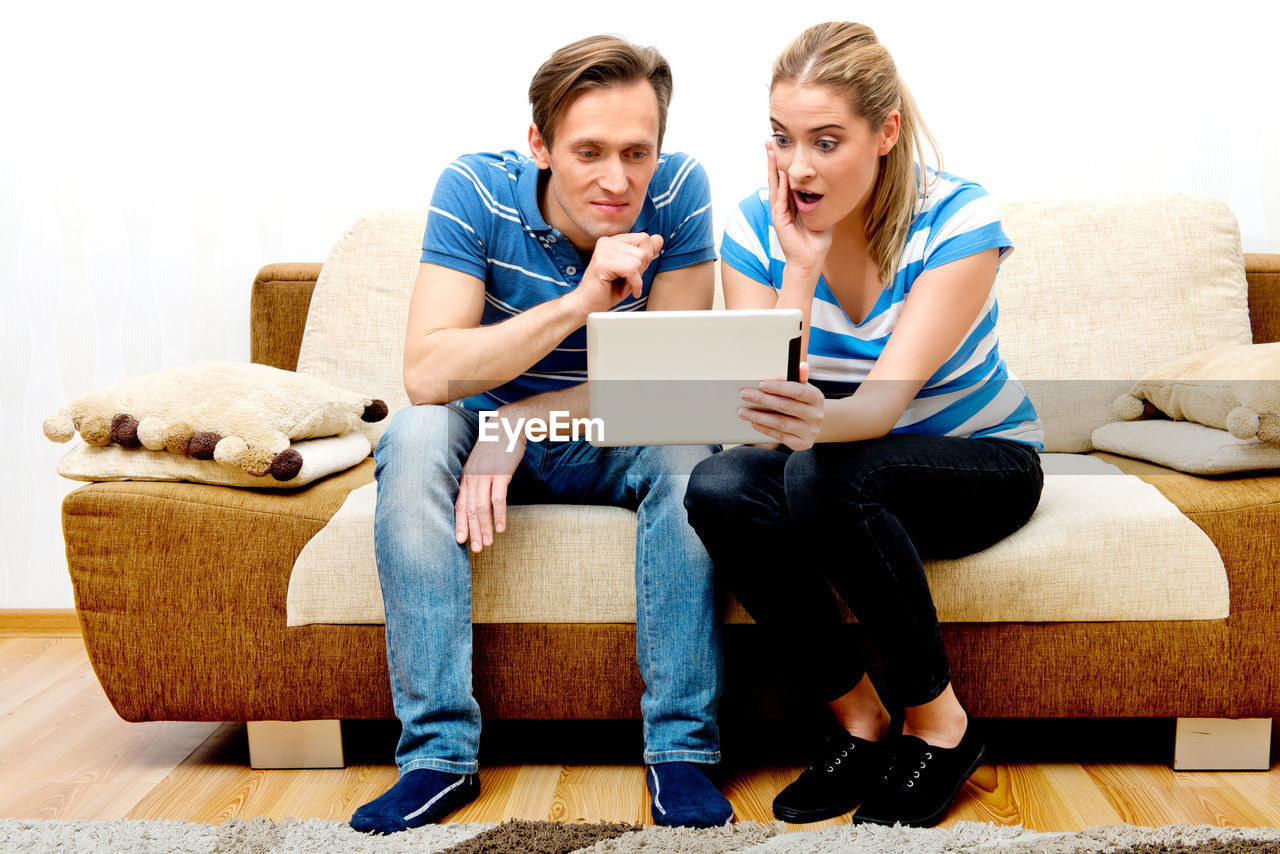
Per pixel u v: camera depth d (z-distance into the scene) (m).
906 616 1.12
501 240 1.33
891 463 1.12
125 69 1.90
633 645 1.29
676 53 1.89
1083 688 1.27
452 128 1.91
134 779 1.33
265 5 1.89
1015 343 1.72
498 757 1.39
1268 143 1.85
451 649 1.20
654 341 1.09
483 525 1.24
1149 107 1.86
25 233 1.94
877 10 1.86
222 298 1.95
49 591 2.02
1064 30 1.85
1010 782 1.27
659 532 1.23
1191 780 1.27
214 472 1.35
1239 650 1.26
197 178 1.92
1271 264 1.78
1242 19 1.83
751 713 1.32
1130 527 1.26
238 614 1.31
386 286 1.76
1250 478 1.33
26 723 1.55
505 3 1.89
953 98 1.87
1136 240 1.73
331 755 1.36
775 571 1.18
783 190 1.22
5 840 1.11
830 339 1.32
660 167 1.37
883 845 1.06
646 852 1.04
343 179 1.92
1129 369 1.70
